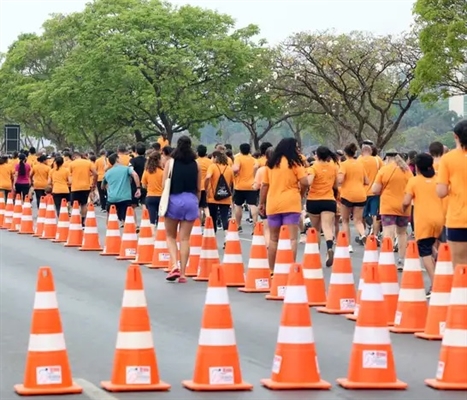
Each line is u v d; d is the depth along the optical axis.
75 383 10.91
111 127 79.56
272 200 19.03
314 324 15.20
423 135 106.06
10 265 23.12
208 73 71.94
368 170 26.64
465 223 14.41
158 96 71.81
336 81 58.44
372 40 55.94
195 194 19.91
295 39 58.16
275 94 62.28
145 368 10.62
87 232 27.20
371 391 10.78
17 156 45.53
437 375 11.09
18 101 97.44
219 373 10.68
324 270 22.03
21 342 13.48
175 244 20.19
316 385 10.76
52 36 97.19
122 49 71.12
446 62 47.12
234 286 19.27
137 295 10.70
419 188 17.28
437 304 13.91
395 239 25.83
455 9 47.19
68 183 35.25
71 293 18.41
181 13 73.44
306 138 115.25
